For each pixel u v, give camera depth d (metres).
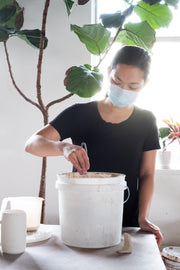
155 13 2.08
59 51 2.31
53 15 2.30
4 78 2.33
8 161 2.35
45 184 2.26
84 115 1.40
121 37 2.16
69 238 1.01
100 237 0.99
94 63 2.44
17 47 2.32
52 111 2.32
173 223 2.25
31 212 1.15
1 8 2.10
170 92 2.50
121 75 1.28
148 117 1.43
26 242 1.03
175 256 1.81
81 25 2.29
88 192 0.98
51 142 1.19
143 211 1.33
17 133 2.34
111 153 1.38
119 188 1.01
